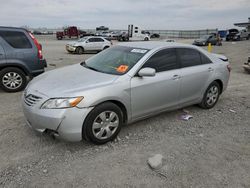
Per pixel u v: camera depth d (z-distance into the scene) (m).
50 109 3.26
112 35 46.50
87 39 20.73
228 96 6.60
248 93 6.98
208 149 3.67
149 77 4.04
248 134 4.23
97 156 3.38
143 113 4.12
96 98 3.41
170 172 3.07
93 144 3.68
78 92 3.35
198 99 5.09
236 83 8.33
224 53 20.38
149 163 3.17
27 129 4.11
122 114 3.85
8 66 6.40
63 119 3.24
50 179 2.87
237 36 43.50
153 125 4.44
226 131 4.33
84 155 3.39
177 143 3.82
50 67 11.20
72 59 15.30
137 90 3.87
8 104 5.45
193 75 4.75
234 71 10.99
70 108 3.26
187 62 4.77
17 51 6.37
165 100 4.38
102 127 3.59
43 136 3.87
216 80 5.37
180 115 4.97
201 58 5.09
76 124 3.31
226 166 3.24
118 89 3.64
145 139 3.91
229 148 3.72
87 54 20.03
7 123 4.34
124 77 3.79
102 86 3.53
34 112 3.37
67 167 3.11
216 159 3.40
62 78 3.87
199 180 2.93
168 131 4.23
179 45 4.75
